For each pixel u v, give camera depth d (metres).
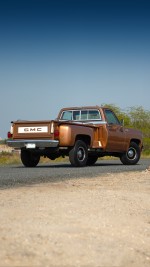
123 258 4.55
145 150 32.72
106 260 4.42
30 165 16.30
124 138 17.39
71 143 15.11
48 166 16.44
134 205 7.09
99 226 5.50
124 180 10.40
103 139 16.47
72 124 15.21
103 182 9.90
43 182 9.67
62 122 15.19
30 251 4.29
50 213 5.90
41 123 15.16
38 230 4.98
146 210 6.82
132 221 6.00
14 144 15.55
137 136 18.12
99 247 4.72
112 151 16.88
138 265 4.48
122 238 5.16
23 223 5.21
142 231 5.58
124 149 17.42
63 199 7.09
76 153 15.37
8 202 6.54
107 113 17.03
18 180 9.98
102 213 6.23
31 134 15.34
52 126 14.96
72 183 9.55
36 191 7.97
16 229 4.92
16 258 4.07
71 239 4.81
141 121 40.66
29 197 7.13
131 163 17.78
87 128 15.93
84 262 4.26
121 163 19.16
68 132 15.00
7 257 4.06
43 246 4.47
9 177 10.77
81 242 4.77
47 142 14.95
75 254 4.41
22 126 15.54
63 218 5.69
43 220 5.46
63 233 4.99
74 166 15.57
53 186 8.90
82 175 11.54
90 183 9.65
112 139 16.75
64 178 10.66
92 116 16.94
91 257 4.41
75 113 17.33
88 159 17.77
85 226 5.40
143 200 7.60
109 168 14.59
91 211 6.29
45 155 16.09
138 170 13.65
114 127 16.97
